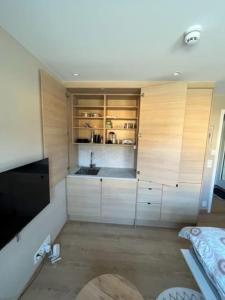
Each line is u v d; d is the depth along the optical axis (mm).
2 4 967
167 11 1009
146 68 1904
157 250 2111
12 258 1349
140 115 2385
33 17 1085
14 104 1363
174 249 2135
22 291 1502
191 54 1546
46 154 1865
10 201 1214
